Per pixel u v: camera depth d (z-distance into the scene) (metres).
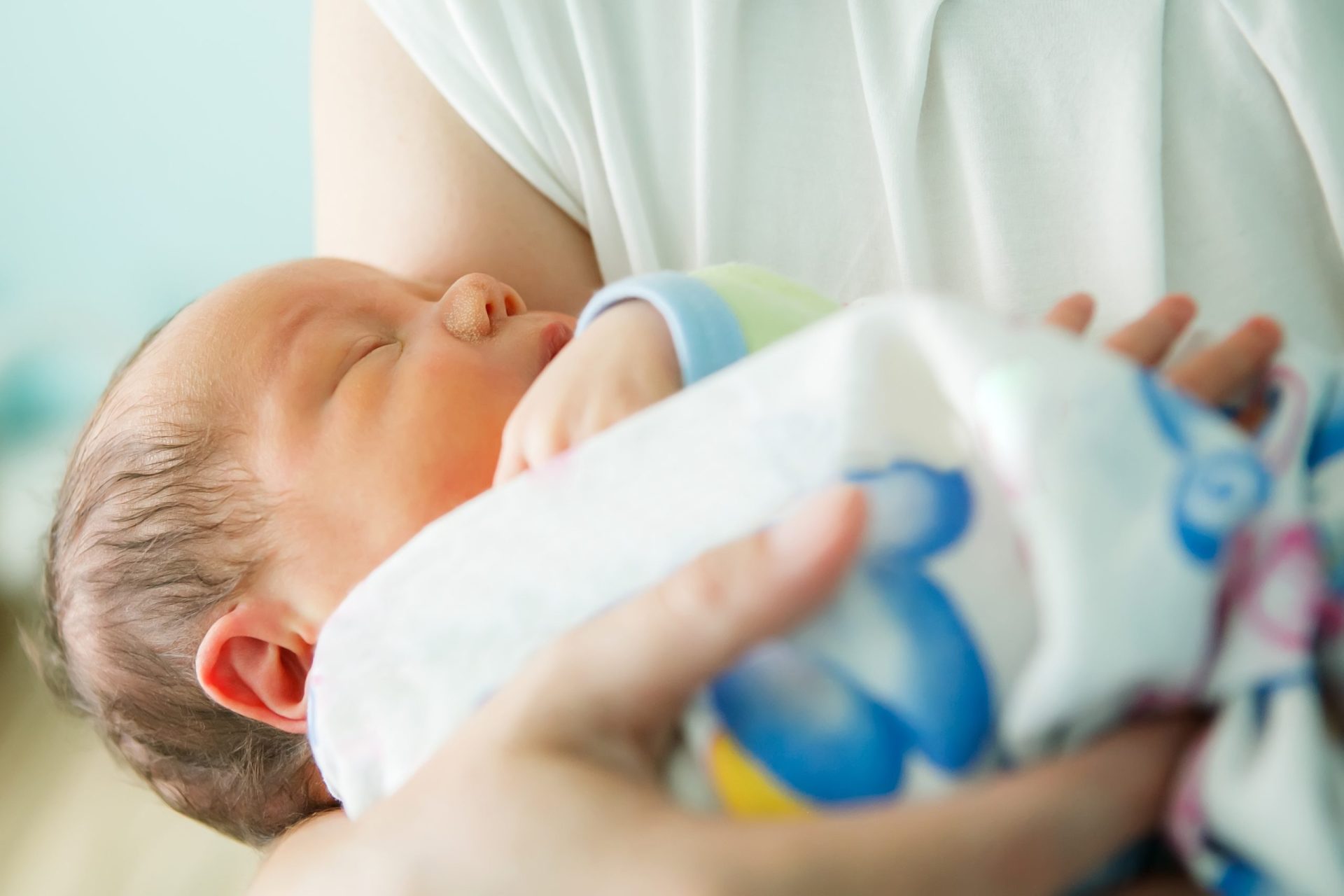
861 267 0.84
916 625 0.40
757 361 0.48
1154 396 0.40
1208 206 0.73
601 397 0.56
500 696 0.46
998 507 0.42
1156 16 0.72
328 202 1.00
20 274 1.83
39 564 0.97
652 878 0.38
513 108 0.88
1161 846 0.44
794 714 0.41
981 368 0.41
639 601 0.44
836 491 0.41
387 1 0.89
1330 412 0.46
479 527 0.52
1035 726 0.39
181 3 1.67
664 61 0.87
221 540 0.72
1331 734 0.42
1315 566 0.40
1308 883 0.37
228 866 1.25
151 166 1.78
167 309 1.80
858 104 0.83
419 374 0.72
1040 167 0.77
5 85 1.71
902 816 0.38
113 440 0.77
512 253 0.92
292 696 0.70
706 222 0.85
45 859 1.32
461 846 0.41
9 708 1.54
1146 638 0.37
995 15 0.76
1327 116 0.67
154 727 0.83
